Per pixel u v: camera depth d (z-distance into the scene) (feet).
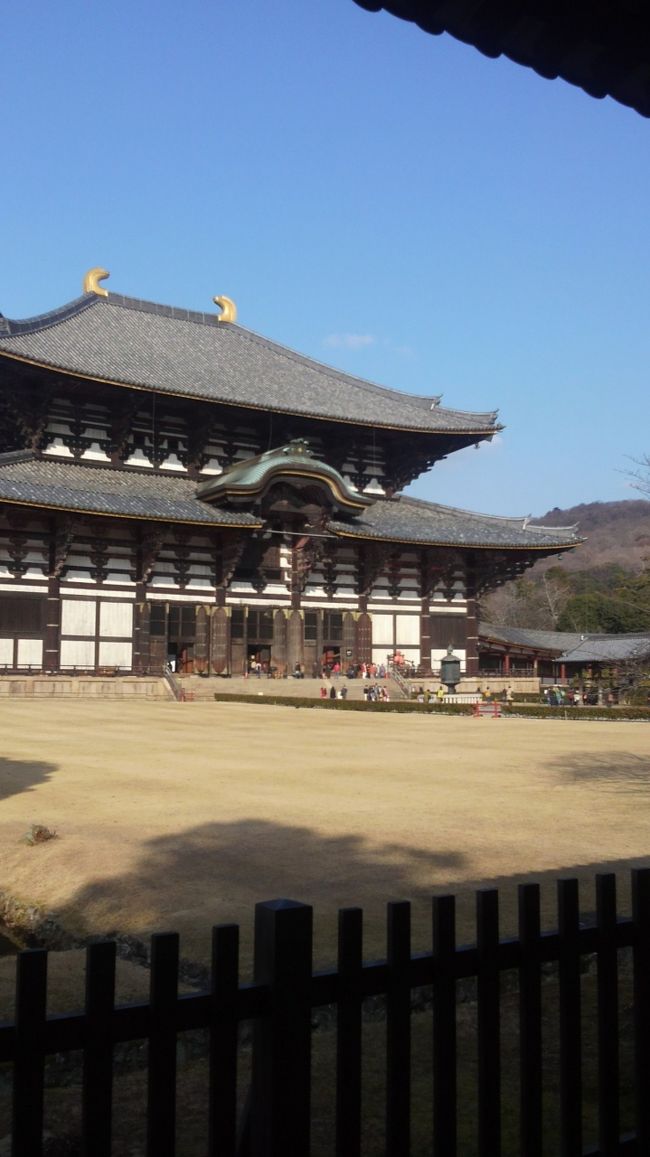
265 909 16.24
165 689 212.84
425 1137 25.64
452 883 47.78
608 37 22.98
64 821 63.31
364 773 88.22
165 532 225.97
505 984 36.55
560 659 300.81
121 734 124.16
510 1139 25.44
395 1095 17.15
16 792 74.69
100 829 60.85
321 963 35.65
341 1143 16.47
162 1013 15.10
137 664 227.81
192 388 249.34
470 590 277.23
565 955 19.20
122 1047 30.91
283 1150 15.61
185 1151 25.03
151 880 49.16
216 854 54.29
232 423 264.52
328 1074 29.63
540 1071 18.75
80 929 44.11
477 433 279.49
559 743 118.21
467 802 71.61
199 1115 27.32
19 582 216.54
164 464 255.29
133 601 229.86
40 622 218.38
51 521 219.00
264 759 98.68
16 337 230.89
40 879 51.37
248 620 248.32
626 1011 34.30
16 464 227.40
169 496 240.53
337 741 119.34
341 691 227.40
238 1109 26.32
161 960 15.16
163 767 90.79
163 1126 15.01
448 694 229.25
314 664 255.50
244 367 290.76
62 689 199.62
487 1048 18.21
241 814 66.28
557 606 463.42
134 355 262.67
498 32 22.58
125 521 220.43
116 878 49.73
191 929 41.45
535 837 58.49
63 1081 29.76
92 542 225.56
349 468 287.69
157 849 55.57
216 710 174.70
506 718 170.50
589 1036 32.12
